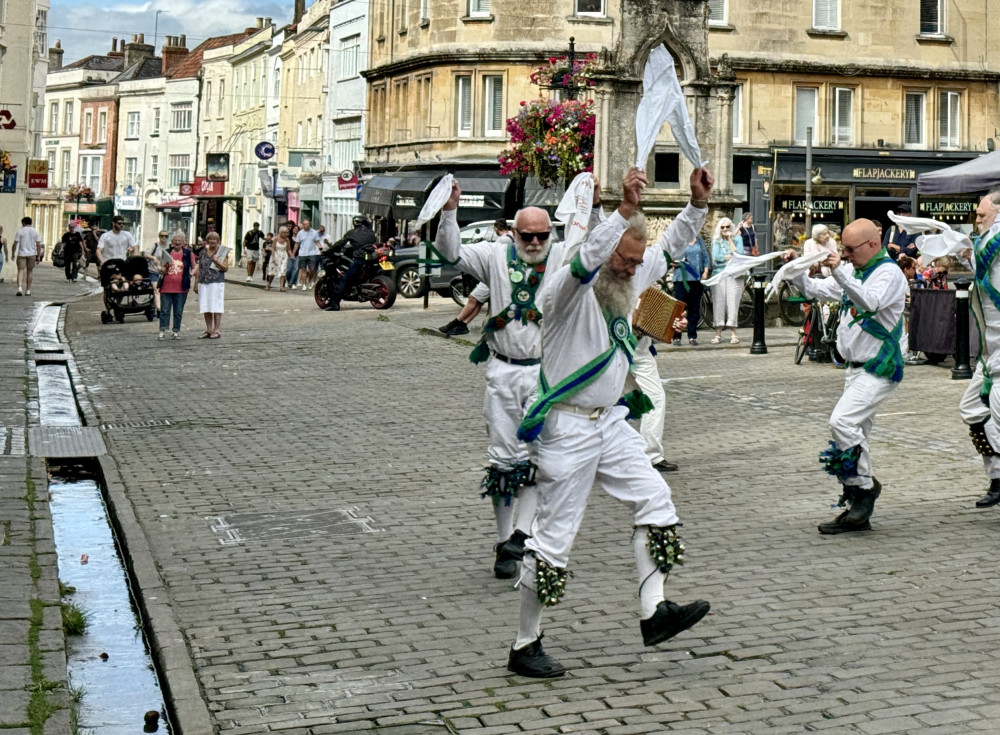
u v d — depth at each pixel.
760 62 40.97
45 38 68.00
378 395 15.26
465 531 8.70
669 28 22.16
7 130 47.34
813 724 5.20
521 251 7.46
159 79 86.12
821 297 8.60
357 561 7.91
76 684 5.95
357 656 6.13
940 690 5.55
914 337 17.27
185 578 7.52
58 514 9.51
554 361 5.77
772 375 16.62
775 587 7.22
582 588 7.26
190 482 10.30
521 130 26.38
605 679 5.79
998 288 8.85
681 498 9.62
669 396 14.88
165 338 21.77
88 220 88.94
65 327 24.16
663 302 6.86
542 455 5.78
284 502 9.59
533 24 41.50
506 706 5.46
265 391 15.62
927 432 12.28
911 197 41.88
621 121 22.17
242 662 6.05
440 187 7.02
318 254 38.44
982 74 42.88
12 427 12.72
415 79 44.78
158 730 5.43
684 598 7.04
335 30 55.59
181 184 75.44
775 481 10.22
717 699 5.51
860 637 6.32
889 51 42.22
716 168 22.62
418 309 27.62
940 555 7.88
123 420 13.41
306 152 57.94
